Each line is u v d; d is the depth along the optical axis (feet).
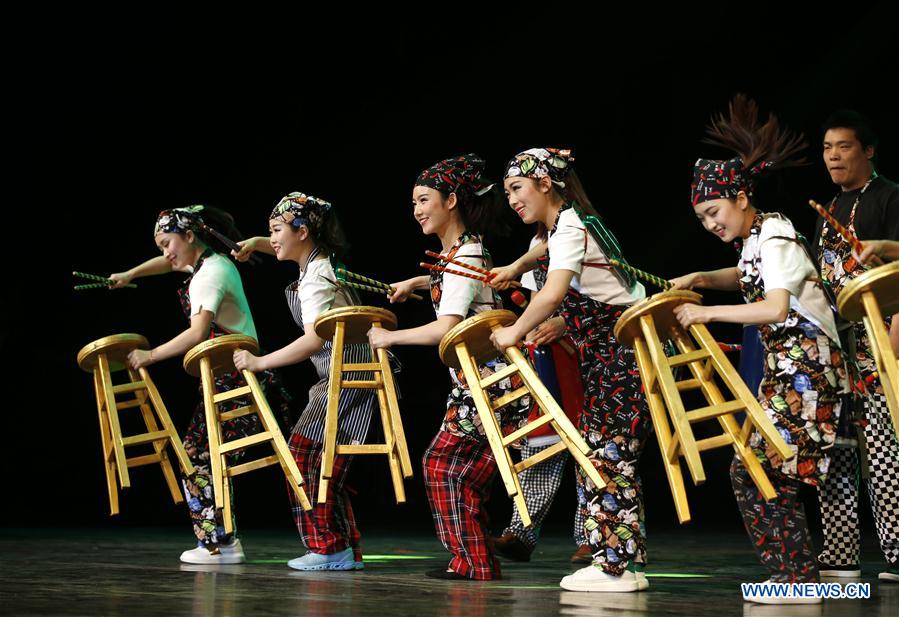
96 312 31.73
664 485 31.17
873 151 12.63
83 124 31.17
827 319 9.63
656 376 9.53
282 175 33.14
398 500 11.68
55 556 14.25
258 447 30.60
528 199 11.16
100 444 30.32
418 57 33.19
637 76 33.27
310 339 12.75
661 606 9.09
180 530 21.72
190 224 14.46
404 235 34.06
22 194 30.83
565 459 14.71
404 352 33.09
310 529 12.89
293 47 32.17
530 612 8.60
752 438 9.45
